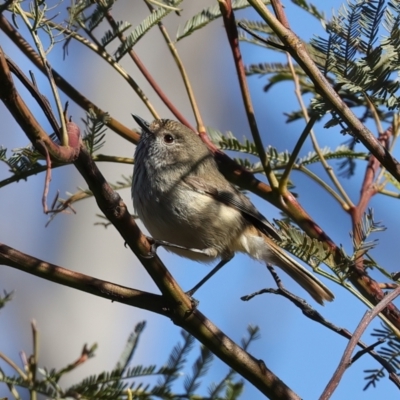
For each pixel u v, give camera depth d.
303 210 4.17
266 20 3.29
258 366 3.48
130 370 3.98
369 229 3.41
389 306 3.66
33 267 3.36
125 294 3.46
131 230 3.23
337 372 2.63
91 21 4.12
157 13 4.24
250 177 4.39
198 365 4.04
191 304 3.48
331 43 3.38
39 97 2.76
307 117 4.51
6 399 3.10
